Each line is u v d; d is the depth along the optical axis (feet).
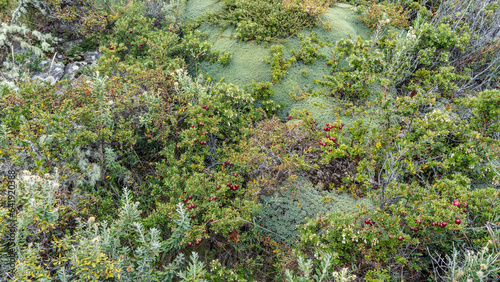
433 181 11.16
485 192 9.20
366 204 10.89
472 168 10.75
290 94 15.31
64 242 8.57
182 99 13.84
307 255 9.57
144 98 13.12
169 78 14.88
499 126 10.97
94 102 12.28
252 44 17.40
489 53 15.70
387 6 18.76
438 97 13.91
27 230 8.59
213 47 17.79
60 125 11.25
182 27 19.01
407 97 12.22
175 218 10.31
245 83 16.06
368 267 9.11
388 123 12.77
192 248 11.19
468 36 15.42
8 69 14.94
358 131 12.39
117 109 12.50
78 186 11.23
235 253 11.04
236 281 9.96
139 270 8.81
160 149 14.26
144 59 16.65
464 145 10.75
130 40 17.20
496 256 7.29
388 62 15.90
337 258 8.98
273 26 17.71
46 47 16.16
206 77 16.48
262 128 13.10
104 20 17.07
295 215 11.18
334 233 8.89
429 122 11.64
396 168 10.53
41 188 9.36
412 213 9.40
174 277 10.09
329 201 11.15
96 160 12.14
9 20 15.93
